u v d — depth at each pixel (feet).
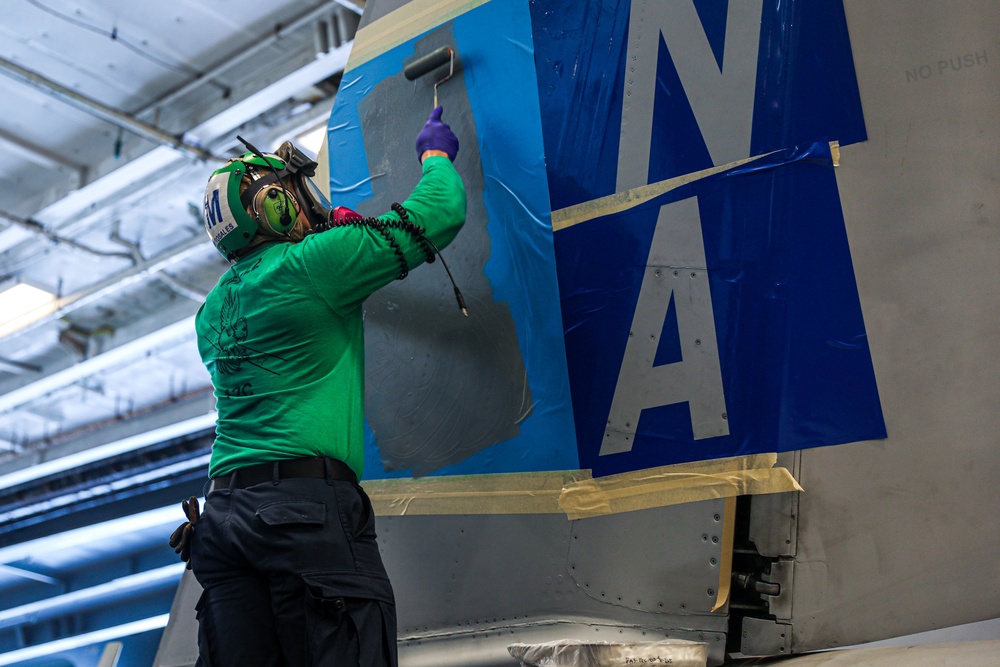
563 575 6.04
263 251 5.96
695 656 5.14
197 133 22.44
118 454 33.81
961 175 5.13
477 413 6.75
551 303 6.51
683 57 6.24
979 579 4.73
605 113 6.53
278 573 5.04
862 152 5.45
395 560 6.90
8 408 33.30
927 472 4.97
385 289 7.49
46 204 25.66
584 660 5.15
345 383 5.64
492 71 7.18
